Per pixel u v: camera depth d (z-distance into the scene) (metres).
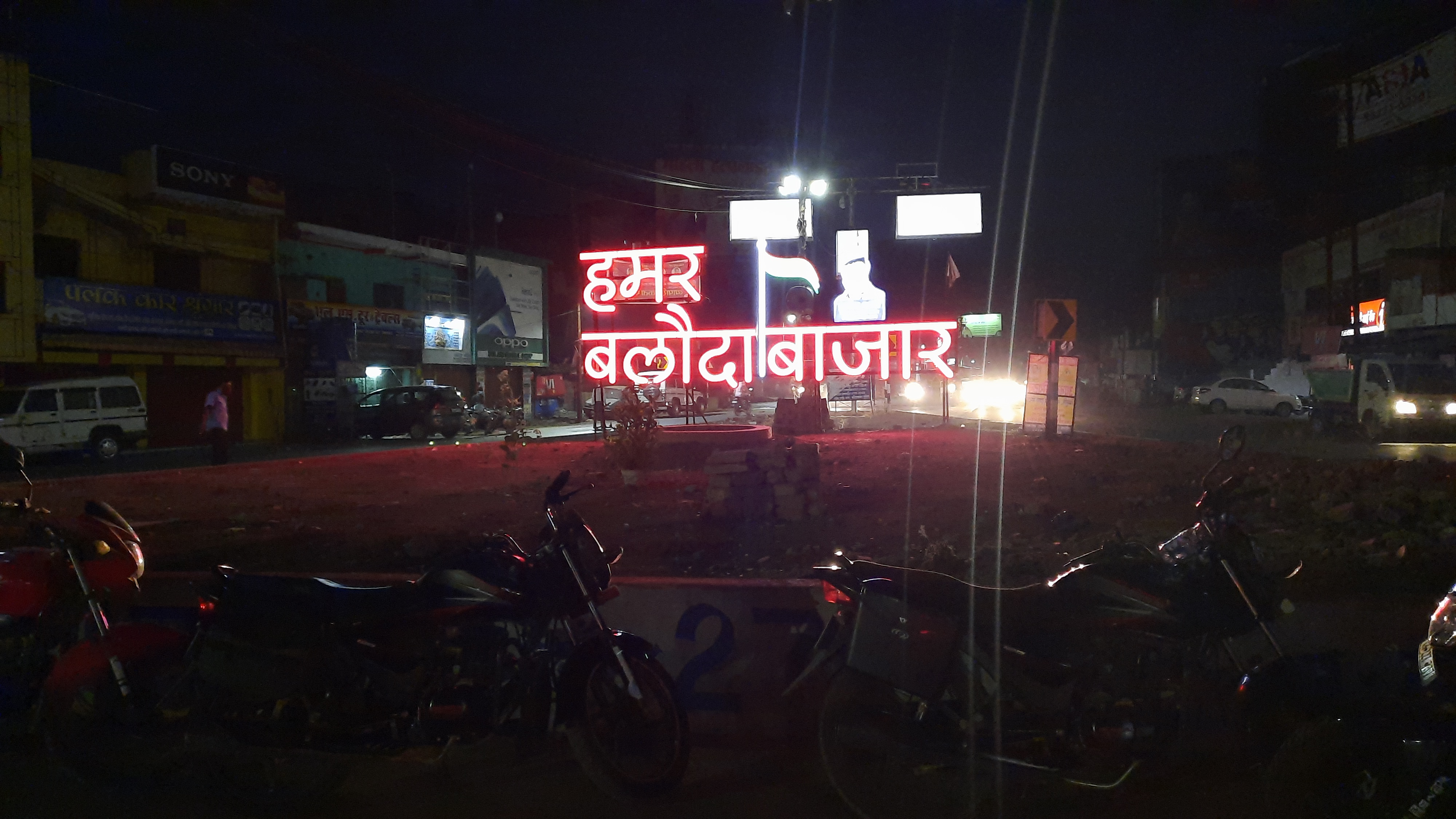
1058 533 8.17
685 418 33.00
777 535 8.56
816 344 19.02
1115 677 3.70
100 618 4.38
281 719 4.00
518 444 21.02
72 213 24.28
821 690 4.68
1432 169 32.28
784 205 27.14
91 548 4.58
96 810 4.13
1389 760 3.07
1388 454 17.09
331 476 15.79
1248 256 51.91
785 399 25.20
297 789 4.09
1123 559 3.85
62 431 20.86
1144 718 3.58
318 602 4.07
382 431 29.77
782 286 21.50
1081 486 11.26
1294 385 42.56
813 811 4.00
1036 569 6.84
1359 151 35.81
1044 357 20.69
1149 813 3.82
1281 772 3.24
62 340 23.00
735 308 42.09
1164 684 3.70
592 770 3.94
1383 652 3.51
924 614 3.72
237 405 28.31
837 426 27.33
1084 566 3.88
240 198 28.28
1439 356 27.12
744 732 4.96
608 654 3.96
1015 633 3.75
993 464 14.16
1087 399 58.88
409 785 4.33
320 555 8.05
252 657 4.07
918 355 18.84
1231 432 3.89
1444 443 20.91
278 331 28.83
